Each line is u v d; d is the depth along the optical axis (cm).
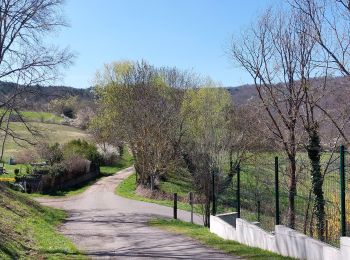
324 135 2036
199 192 2508
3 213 1777
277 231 1237
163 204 3809
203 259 1211
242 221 1521
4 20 2764
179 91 5422
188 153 3847
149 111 4966
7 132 2891
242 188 1802
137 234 1922
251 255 1223
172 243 1595
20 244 1291
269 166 1767
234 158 3012
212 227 1930
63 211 2984
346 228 1019
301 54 2197
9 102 2791
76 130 8306
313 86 2103
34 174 4441
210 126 3272
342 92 2028
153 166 4803
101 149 7144
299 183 1728
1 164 5300
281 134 2134
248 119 2884
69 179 5031
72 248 1411
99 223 2431
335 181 1152
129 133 5019
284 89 2239
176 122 4969
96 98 6084
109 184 5416
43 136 3016
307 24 2194
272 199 1639
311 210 1466
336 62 1984
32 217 2058
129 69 5381
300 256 1102
